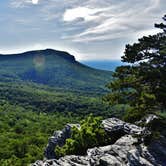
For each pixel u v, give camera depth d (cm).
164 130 3397
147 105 3228
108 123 5256
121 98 3416
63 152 5275
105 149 3631
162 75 3189
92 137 5094
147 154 3225
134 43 3372
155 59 3300
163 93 3114
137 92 3391
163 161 3134
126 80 3419
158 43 3303
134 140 3781
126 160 3303
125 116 3441
